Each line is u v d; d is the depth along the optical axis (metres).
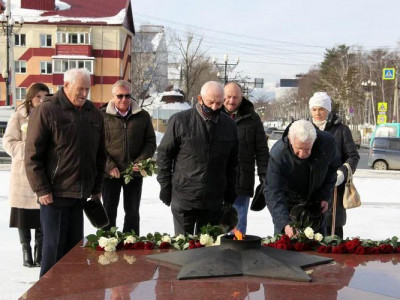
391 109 75.75
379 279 3.67
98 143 5.43
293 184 5.23
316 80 91.50
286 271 3.62
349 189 6.27
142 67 58.44
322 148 5.09
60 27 50.94
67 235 5.33
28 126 5.16
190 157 5.63
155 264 3.94
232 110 6.64
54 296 3.25
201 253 3.95
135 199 6.87
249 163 6.66
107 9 52.34
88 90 5.23
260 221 9.79
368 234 8.91
